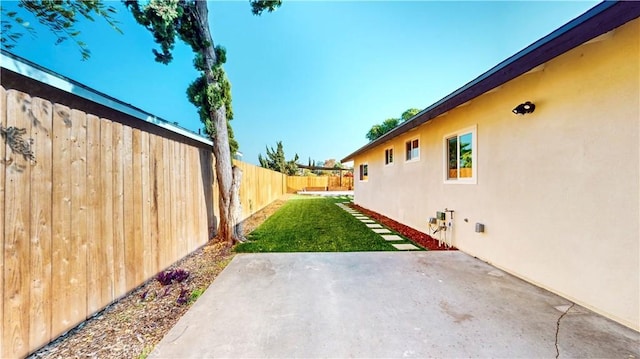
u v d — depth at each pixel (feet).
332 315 8.48
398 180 26.50
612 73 8.05
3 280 5.74
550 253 10.16
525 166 11.28
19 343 6.06
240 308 8.95
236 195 18.10
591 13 6.49
